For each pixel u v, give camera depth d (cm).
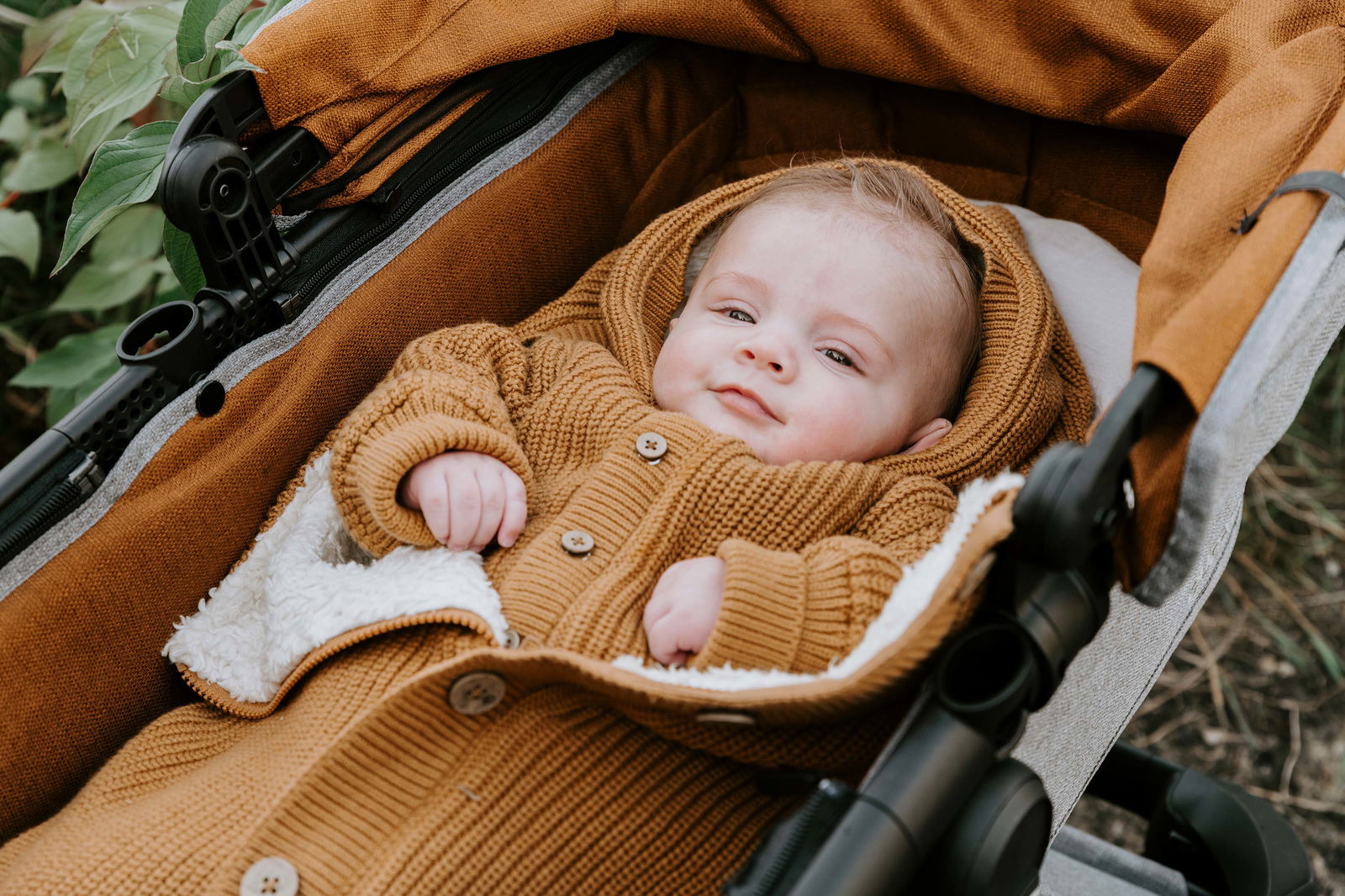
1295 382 89
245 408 108
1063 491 72
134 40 131
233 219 103
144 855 89
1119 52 124
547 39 128
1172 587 81
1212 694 200
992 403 127
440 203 126
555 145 137
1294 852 135
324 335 115
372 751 89
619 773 92
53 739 99
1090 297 140
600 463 114
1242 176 97
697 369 124
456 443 106
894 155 154
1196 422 78
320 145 112
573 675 82
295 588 105
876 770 72
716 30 138
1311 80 102
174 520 103
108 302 172
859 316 124
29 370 168
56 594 96
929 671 76
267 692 106
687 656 99
